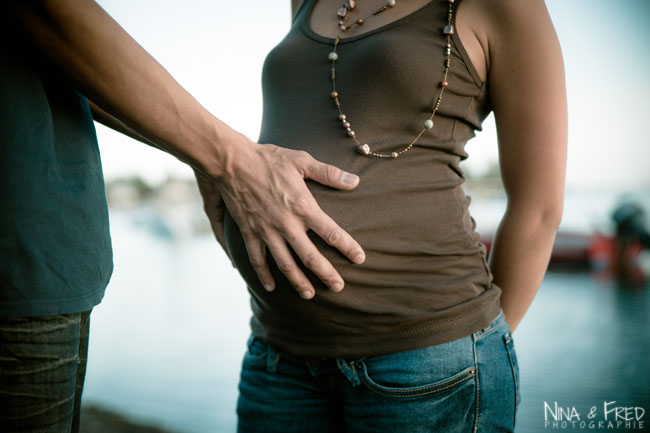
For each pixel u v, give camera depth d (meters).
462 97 0.96
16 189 0.64
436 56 0.93
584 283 8.27
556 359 4.67
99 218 0.76
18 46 0.67
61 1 0.63
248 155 0.87
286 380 1.01
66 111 0.75
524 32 0.92
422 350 0.87
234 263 1.04
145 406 3.76
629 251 8.98
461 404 0.87
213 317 6.91
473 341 0.89
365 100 0.94
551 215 1.01
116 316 7.15
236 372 4.57
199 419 3.51
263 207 0.88
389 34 0.95
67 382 0.71
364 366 0.89
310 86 1.03
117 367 4.76
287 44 1.11
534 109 0.95
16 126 0.65
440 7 0.95
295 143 0.98
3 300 0.63
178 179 21.97
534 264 1.05
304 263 0.86
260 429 1.04
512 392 0.93
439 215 0.91
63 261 0.68
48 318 0.67
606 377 4.15
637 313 6.31
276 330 0.98
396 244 0.88
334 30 1.06
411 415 0.85
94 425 3.38
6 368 0.64
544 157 0.97
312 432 1.00
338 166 0.92
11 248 0.63
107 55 0.68
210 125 0.82
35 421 0.68
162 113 0.76
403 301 0.88
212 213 1.10
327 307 0.89
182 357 5.05
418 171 0.93
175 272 11.70
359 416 0.90
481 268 0.98
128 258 14.84
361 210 0.88
